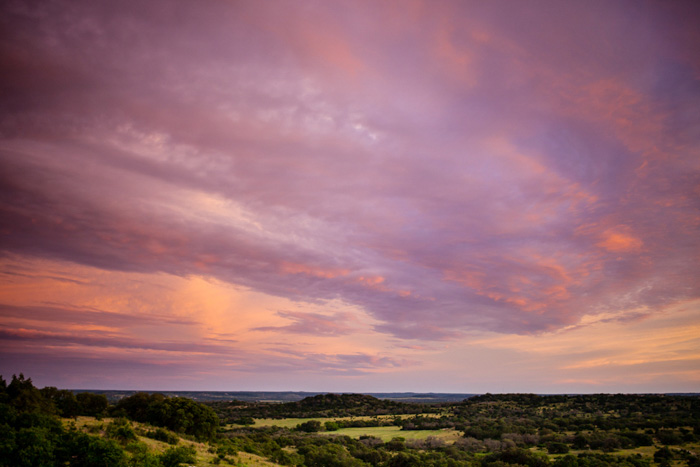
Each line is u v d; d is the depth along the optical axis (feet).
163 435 170.91
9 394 162.20
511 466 234.17
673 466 214.28
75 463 102.99
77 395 206.80
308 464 239.50
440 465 244.83
